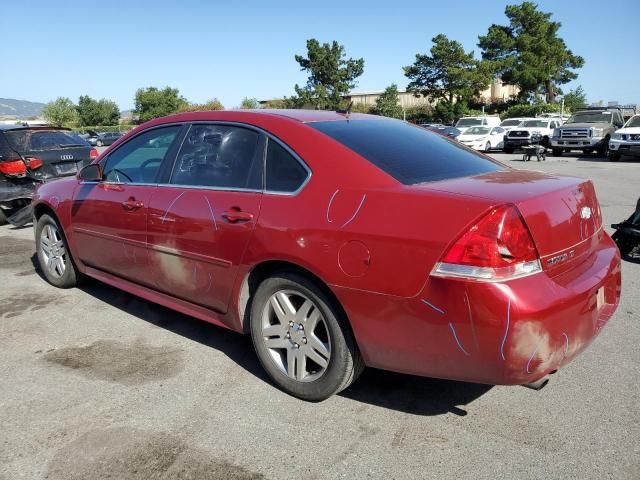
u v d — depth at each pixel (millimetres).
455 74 59406
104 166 4508
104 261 4473
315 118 3551
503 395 3264
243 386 3396
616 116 25312
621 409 3092
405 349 2709
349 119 3709
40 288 5320
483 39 60938
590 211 3080
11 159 8188
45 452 2758
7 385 3422
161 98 80938
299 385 3186
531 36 58812
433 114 64188
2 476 2582
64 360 3768
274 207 3150
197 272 3604
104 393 3320
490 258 2451
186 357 3807
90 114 89438
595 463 2629
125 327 4344
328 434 2891
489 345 2475
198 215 3531
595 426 2930
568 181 3102
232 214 3320
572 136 23875
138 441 2842
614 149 20953
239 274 3330
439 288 2529
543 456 2688
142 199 3973
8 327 4355
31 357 3818
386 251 2672
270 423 2992
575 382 3400
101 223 4375
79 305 4836
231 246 3330
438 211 2605
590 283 2758
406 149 3357
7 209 8477
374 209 2781
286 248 3023
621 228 6148
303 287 3041
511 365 2473
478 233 2480
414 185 2854
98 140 37125
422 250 2578
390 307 2686
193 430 2934
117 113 91375
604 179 14461
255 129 3467
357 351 2994
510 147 28047
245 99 59750
